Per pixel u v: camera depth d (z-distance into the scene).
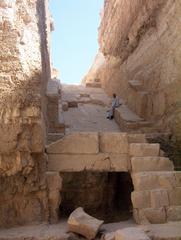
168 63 8.32
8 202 5.39
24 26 5.60
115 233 4.40
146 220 5.31
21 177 5.45
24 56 5.37
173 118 7.85
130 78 11.57
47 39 11.25
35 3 5.95
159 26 9.08
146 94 9.73
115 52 13.19
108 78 15.04
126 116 9.93
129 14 11.01
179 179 5.77
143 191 5.55
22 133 5.14
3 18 5.25
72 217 4.88
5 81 5.12
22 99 5.13
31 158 5.27
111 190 7.65
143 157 6.18
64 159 6.20
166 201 5.53
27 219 5.44
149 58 9.87
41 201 5.57
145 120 9.55
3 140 5.01
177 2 7.81
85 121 10.86
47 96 8.67
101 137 6.41
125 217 6.91
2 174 5.16
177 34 7.84
